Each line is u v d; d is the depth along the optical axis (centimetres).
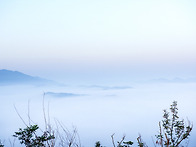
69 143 181
